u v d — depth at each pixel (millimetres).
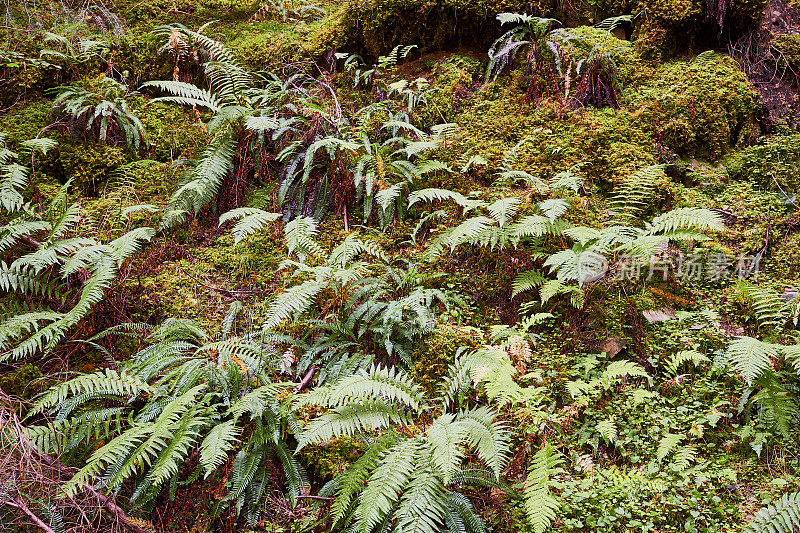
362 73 7293
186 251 6047
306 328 5223
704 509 4055
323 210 6223
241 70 6953
